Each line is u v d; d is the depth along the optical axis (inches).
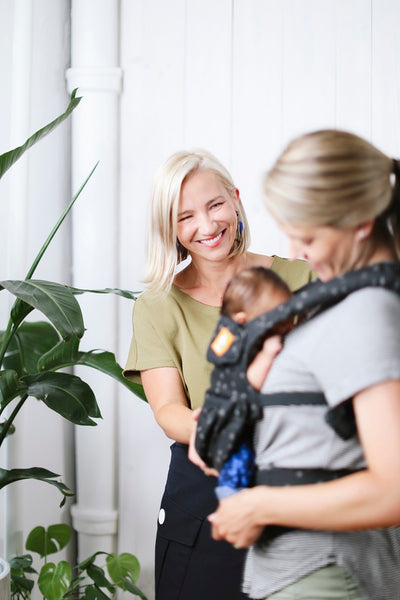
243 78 103.2
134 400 108.4
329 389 42.3
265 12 102.1
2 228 100.7
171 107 105.2
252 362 47.0
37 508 106.5
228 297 51.3
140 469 109.0
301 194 42.2
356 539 46.8
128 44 105.3
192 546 71.2
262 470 47.3
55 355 86.7
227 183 73.4
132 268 107.0
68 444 110.8
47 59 104.1
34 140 77.4
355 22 99.9
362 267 44.1
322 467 45.4
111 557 97.6
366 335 41.2
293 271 76.1
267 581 47.9
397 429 39.9
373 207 42.6
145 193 106.3
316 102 101.5
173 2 104.2
